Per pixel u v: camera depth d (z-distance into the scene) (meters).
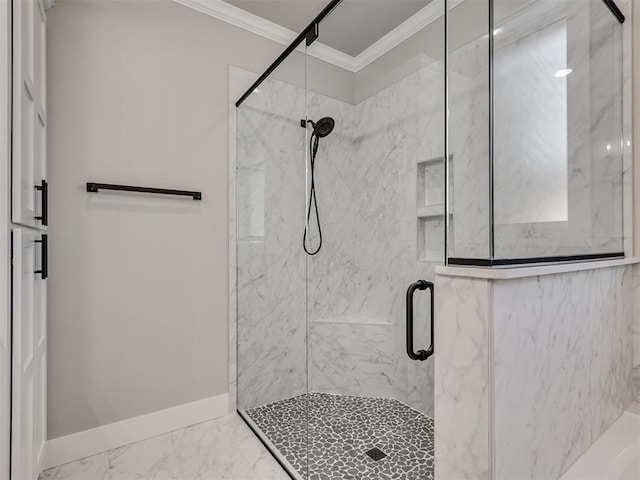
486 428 0.84
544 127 1.17
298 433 1.72
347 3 1.60
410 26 1.69
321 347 1.74
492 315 0.83
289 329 1.86
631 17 1.69
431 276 1.51
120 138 1.74
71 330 1.61
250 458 1.62
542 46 1.18
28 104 1.15
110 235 1.71
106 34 1.72
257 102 2.03
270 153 1.99
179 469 1.54
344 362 1.68
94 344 1.67
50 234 1.57
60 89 1.60
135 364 1.78
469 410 0.88
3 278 0.90
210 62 2.03
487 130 0.92
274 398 1.85
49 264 1.56
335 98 1.82
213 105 2.04
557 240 1.18
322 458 1.53
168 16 1.90
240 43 2.14
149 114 1.83
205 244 2.00
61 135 1.59
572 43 1.35
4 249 0.90
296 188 1.92
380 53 1.76
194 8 1.98
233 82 2.11
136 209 1.79
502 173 0.94
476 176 0.93
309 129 1.89
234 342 2.09
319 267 1.81
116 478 1.48
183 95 1.94
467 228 0.94
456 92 1.00
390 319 1.62
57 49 1.59
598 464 1.17
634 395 1.61
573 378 1.15
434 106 1.60
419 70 1.66
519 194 1.01
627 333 1.57
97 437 1.66
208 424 1.94
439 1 1.63
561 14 1.29
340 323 1.72
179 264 1.91
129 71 1.78
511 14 1.02
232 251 2.10
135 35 1.80
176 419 1.88
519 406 0.91
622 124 1.69
